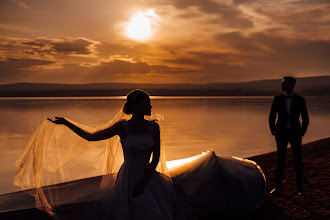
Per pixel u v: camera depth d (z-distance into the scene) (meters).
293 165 6.89
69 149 3.05
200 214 3.54
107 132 2.79
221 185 3.69
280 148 4.71
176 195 3.19
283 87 4.67
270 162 7.45
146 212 2.62
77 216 2.84
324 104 54.72
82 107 44.12
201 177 3.68
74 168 3.14
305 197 4.46
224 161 4.03
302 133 4.61
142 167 2.75
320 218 3.68
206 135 14.70
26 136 13.80
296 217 3.73
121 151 3.09
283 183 5.31
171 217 2.79
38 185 2.91
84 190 2.94
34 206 3.08
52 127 3.02
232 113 32.81
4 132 15.25
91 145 3.11
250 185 3.84
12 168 7.66
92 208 2.84
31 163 2.97
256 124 20.48
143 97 2.74
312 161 7.20
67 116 26.06
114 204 2.70
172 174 3.70
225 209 3.65
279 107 4.69
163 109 41.34
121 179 2.72
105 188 2.90
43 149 2.98
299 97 4.61
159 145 2.82
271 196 4.57
